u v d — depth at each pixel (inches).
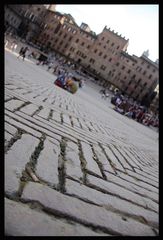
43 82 637.9
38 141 142.2
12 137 128.6
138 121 1325.0
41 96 354.9
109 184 129.5
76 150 164.1
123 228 89.5
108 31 3624.5
